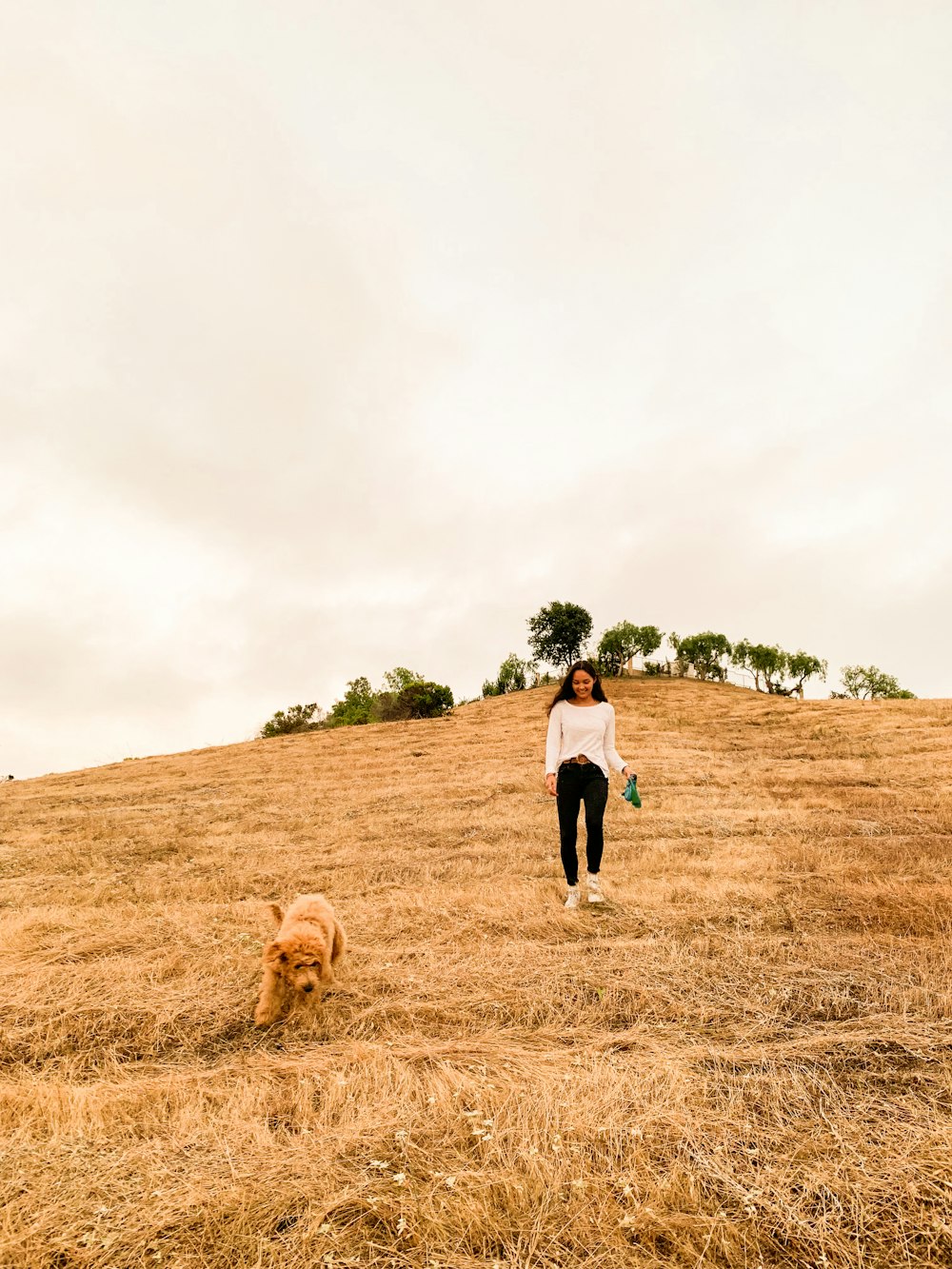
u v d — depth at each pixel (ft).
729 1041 10.71
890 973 12.89
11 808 51.60
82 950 16.17
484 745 70.79
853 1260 6.20
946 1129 7.97
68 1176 7.50
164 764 79.56
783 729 74.33
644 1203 6.93
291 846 30.27
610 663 189.47
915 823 28.96
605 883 20.56
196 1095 9.38
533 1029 11.48
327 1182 7.30
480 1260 6.28
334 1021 12.14
